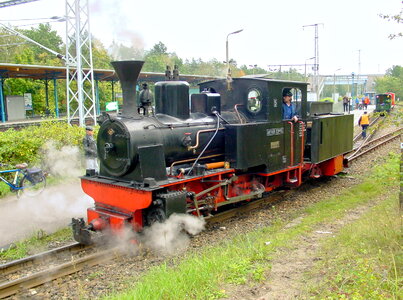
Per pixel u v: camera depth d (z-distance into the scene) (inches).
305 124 398.6
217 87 364.5
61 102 1471.5
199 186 303.1
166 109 297.0
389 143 701.3
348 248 209.0
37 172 398.9
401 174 237.3
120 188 266.7
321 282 170.4
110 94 1537.9
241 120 334.0
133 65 264.2
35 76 1116.5
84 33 876.0
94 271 227.3
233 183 331.0
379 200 343.6
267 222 311.7
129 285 205.3
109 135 273.1
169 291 175.8
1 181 414.3
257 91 339.3
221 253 228.1
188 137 287.7
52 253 248.8
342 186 427.5
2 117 1052.5
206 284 181.8
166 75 303.3
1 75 1040.8
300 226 281.7
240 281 181.6
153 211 261.7
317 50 1471.5
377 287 154.1
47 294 202.5
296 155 382.9
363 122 764.0
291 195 398.0
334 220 289.4
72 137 505.4
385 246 200.2
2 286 199.3
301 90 387.9
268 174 339.3
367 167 519.2
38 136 480.7
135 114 274.5
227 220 319.9
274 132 346.0
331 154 431.2
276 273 189.8
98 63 1204.5
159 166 266.2
